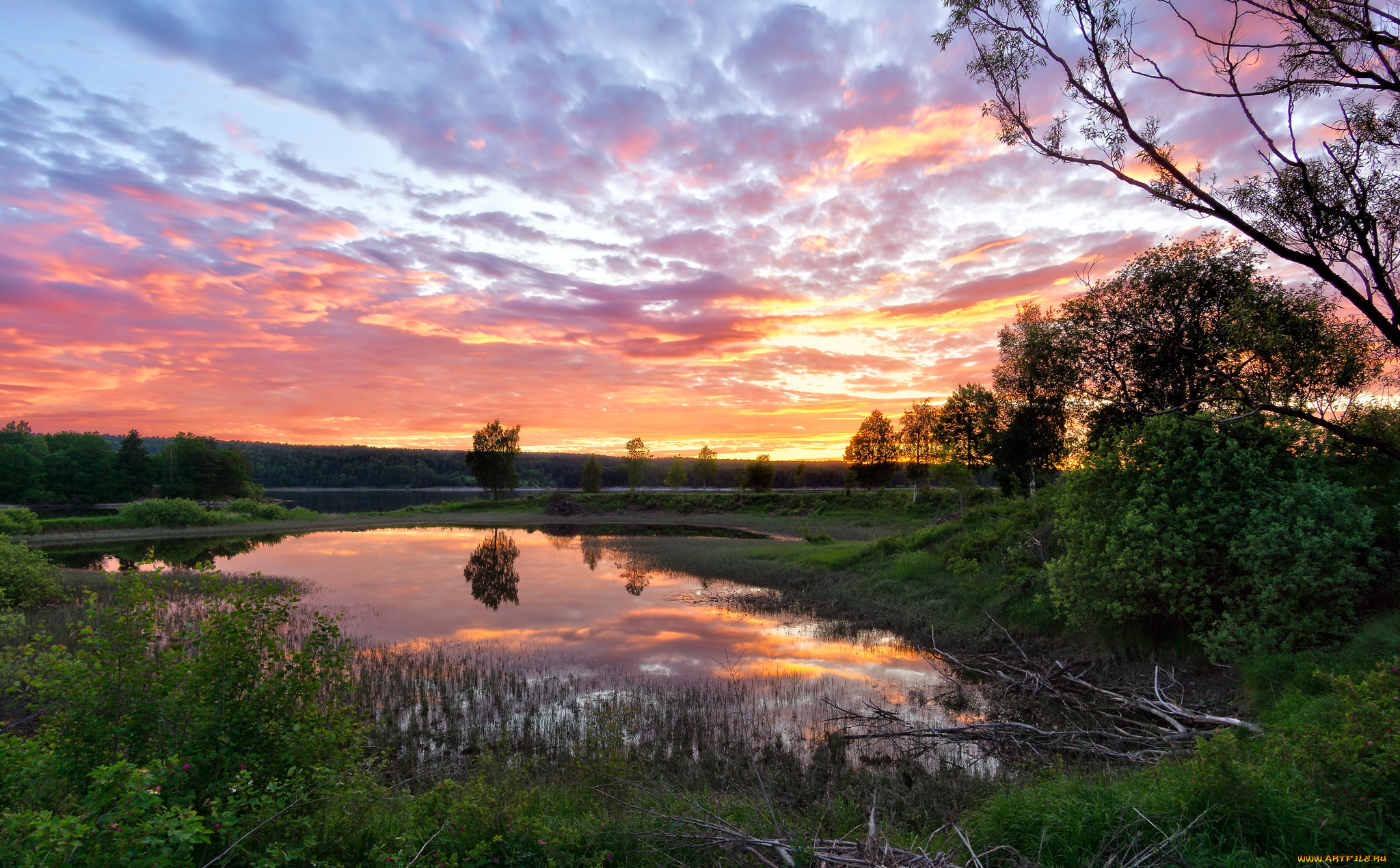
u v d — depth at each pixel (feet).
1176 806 16.70
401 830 17.65
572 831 17.47
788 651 48.32
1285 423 35.35
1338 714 20.44
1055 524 46.32
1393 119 21.16
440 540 147.84
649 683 40.04
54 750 15.25
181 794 15.33
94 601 17.89
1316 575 30.63
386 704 36.14
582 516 224.53
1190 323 65.77
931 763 27.81
